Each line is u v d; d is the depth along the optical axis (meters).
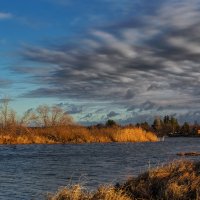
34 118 71.56
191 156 41.53
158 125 146.50
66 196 13.09
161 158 38.94
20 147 55.62
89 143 66.44
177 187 14.22
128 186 15.60
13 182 22.66
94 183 21.14
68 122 74.62
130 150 51.69
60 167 30.77
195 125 153.38
